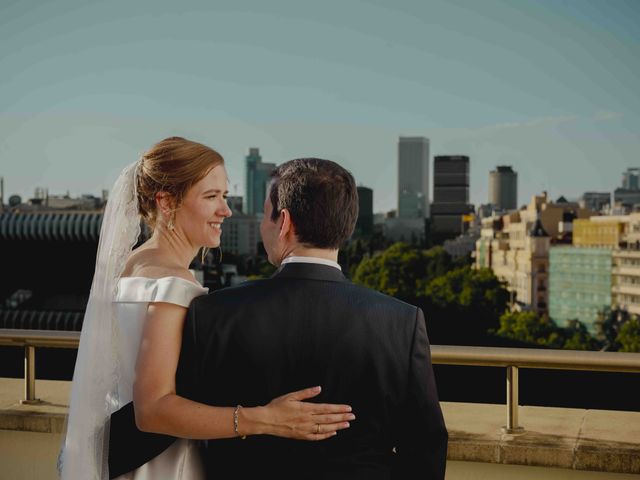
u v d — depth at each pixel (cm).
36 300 6769
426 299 10988
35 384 315
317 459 146
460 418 278
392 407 152
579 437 255
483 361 254
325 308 149
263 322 148
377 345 149
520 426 266
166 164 169
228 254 9494
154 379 149
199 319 149
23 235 6669
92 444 167
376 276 11369
